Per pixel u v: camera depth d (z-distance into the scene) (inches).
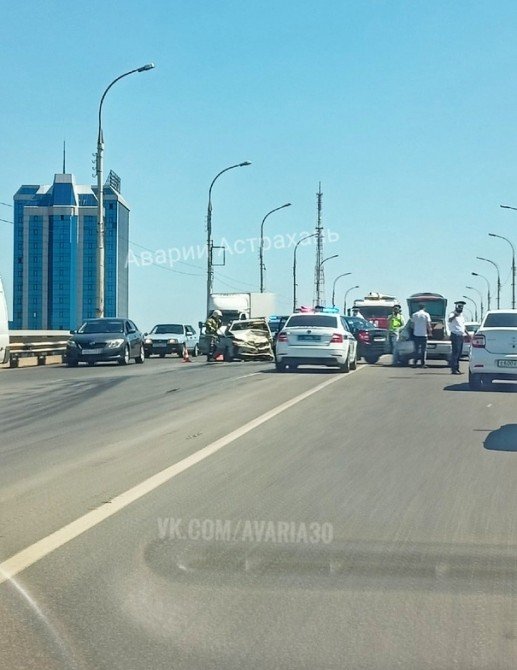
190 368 1254.9
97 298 1628.9
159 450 485.4
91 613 221.6
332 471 420.8
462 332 1091.9
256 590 240.2
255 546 286.2
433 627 211.6
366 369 1192.2
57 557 273.0
